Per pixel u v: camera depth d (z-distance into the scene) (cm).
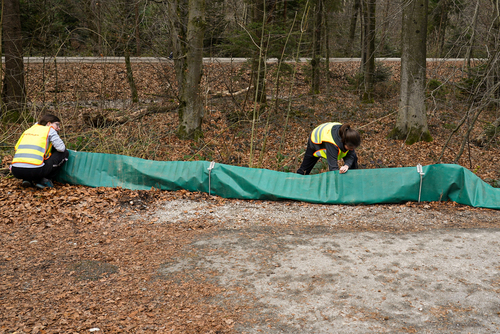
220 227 450
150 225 454
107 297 296
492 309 272
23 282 314
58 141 544
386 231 425
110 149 751
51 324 257
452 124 1076
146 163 570
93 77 1480
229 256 366
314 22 1681
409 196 505
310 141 548
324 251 371
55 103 975
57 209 485
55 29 1366
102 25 1241
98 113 1005
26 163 514
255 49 1145
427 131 1088
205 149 890
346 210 497
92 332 249
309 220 468
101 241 404
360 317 266
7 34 1042
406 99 1084
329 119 1319
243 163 786
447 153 977
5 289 301
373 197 509
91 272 336
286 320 264
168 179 557
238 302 288
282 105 1348
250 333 251
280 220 470
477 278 315
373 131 1221
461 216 465
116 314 272
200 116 1005
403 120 1102
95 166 576
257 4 1276
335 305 281
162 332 251
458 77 1088
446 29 2114
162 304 287
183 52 1002
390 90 1800
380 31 1616
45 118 547
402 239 396
